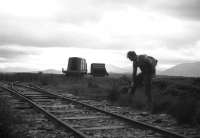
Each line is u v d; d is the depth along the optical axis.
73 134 7.24
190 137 7.05
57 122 8.46
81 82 29.38
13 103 12.88
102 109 11.09
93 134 7.42
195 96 13.27
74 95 18.30
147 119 9.73
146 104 12.29
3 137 6.58
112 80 28.33
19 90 20.56
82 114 10.33
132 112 11.17
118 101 13.83
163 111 10.91
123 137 7.12
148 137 7.14
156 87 16.58
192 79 17.69
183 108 9.26
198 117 8.96
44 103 13.39
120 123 8.76
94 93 18.89
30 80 38.22
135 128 8.12
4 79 39.16
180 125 8.80
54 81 31.25
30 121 8.82
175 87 15.05
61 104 13.11
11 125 7.15
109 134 7.42
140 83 13.39
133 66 13.12
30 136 7.06
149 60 12.53
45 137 7.07
